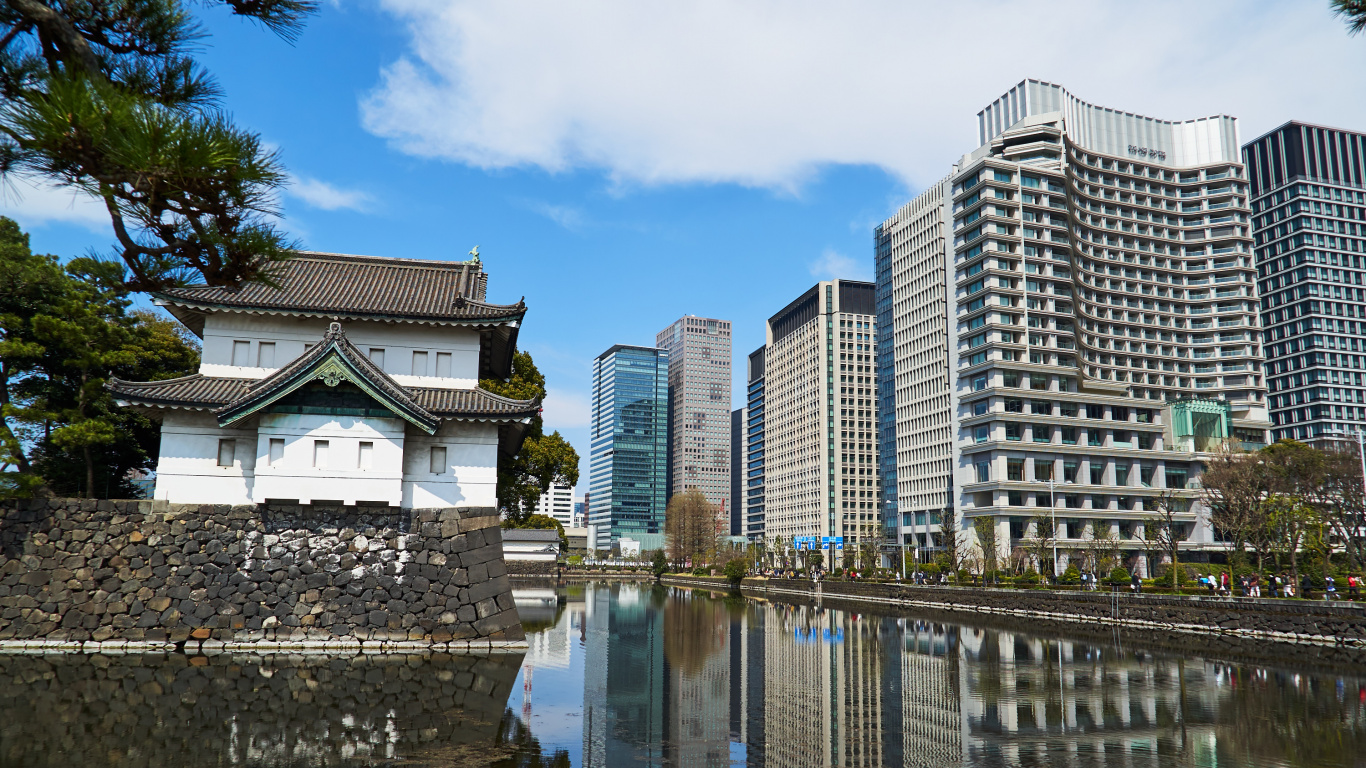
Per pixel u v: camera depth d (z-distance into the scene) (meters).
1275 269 148.88
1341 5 9.55
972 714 19.17
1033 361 104.31
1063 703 20.77
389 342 30.64
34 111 6.14
